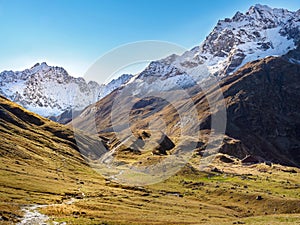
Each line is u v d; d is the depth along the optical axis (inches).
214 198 4640.8
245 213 3964.1
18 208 2591.0
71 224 2235.5
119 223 2395.4
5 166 4357.8
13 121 7760.8
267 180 6328.7
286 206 4106.8
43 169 4945.9
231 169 7775.6
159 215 2960.1
